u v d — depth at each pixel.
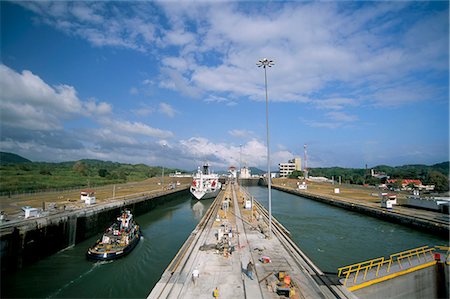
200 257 24.77
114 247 35.12
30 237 33.09
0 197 63.72
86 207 50.88
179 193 120.75
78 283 28.06
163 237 46.59
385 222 57.38
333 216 64.88
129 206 63.41
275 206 83.69
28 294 25.69
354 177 198.25
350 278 22.17
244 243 29.72
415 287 24.31
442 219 49.25
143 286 27.66
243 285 19.06
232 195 99.44
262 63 34.28
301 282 19.78
